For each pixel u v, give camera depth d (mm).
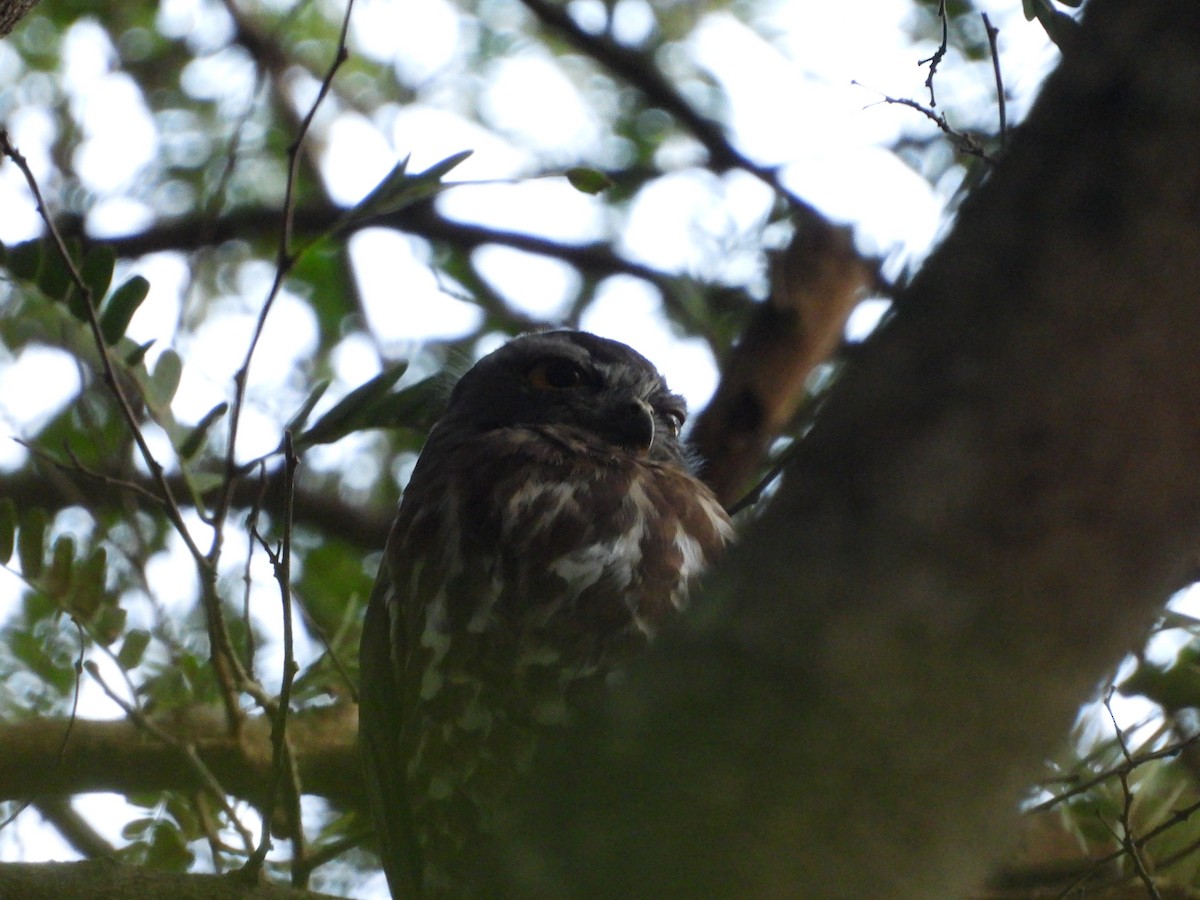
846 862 3895
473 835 9422
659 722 4129
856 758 3848
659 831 4090
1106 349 3578
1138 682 9859
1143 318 3564
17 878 7219
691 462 12352
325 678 10594
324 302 16297
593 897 4242
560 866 4348
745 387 12898
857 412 3863
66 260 8438
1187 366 3551
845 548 3822
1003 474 3656
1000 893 9602
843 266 13008
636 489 9938
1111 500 3613
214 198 13703
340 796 11555
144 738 10516
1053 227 3654
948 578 3719
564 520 9594
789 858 3918
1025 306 3648
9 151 8391
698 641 4117
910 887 3891
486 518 9695
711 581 4195
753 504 10398
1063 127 3711
